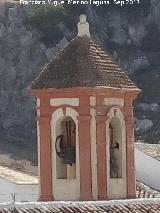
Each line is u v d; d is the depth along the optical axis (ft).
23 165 281.13
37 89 114.83
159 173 163.32
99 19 397.60
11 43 372.38
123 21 405.80
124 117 116.47
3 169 175.32
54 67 115.55
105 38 396.98
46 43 374.02
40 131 115.34
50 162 114.52
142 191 145.48
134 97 117.80
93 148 112.57
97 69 114.21
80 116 112.68
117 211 102.99
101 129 112.88
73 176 113.91
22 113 351.46
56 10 383.86
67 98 113.80
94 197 111.75
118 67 117.80
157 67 399.24
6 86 360.28
